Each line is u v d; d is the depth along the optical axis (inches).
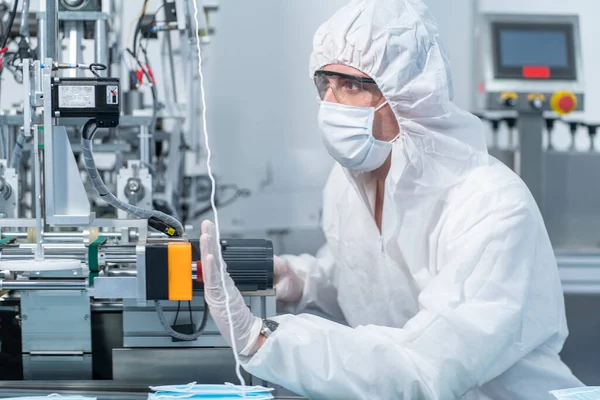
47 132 47.0
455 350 48.3
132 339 54.2
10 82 123.1
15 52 72.0
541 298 53.1
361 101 57.3
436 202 56.2
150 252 46.9
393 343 48.8
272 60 152.9
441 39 58.9
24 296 55.9
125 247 48.7
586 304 100.4
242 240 55.1
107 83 46.7
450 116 55.7
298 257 76.3
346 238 65.6
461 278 50.3
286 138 154.2
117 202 50.9
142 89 104.4
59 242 57.4
